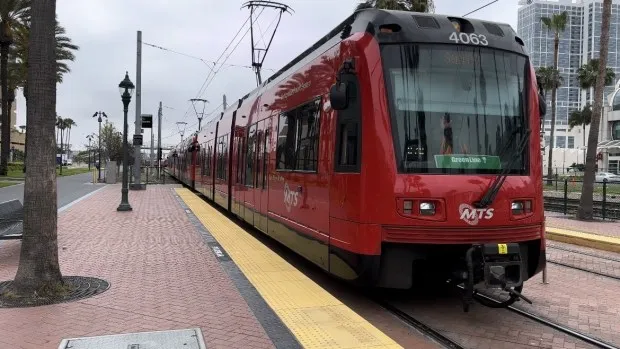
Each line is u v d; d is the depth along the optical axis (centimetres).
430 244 601
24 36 3722
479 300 650
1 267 805
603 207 1747
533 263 654
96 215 1535
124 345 474
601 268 933
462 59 645
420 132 614
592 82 6284
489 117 641
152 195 2488
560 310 668
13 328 523
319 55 792
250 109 1288
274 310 559
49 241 652
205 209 1797
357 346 448
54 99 659
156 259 875
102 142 7862
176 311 581
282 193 929
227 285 696
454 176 607
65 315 566
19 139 10388
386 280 602
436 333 572
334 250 679
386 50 629
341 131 677
